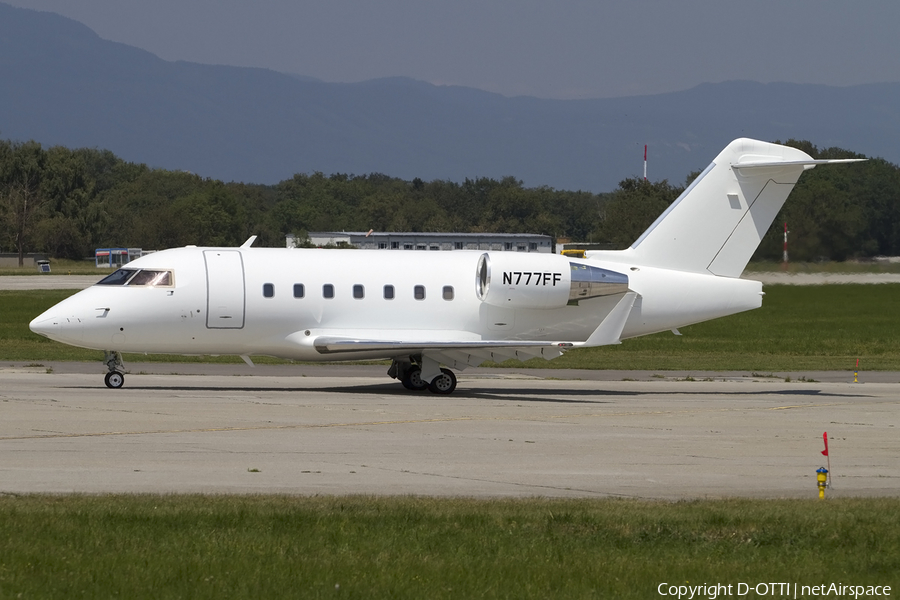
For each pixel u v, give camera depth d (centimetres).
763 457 6575
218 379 10662
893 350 16438
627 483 5622
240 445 6425
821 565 3934
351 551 3900
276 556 3797
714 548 4125
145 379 10425
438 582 3550
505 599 3416
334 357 9806
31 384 9625
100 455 5950
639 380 11856
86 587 3409
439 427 7450
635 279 10412
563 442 6944
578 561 3869
